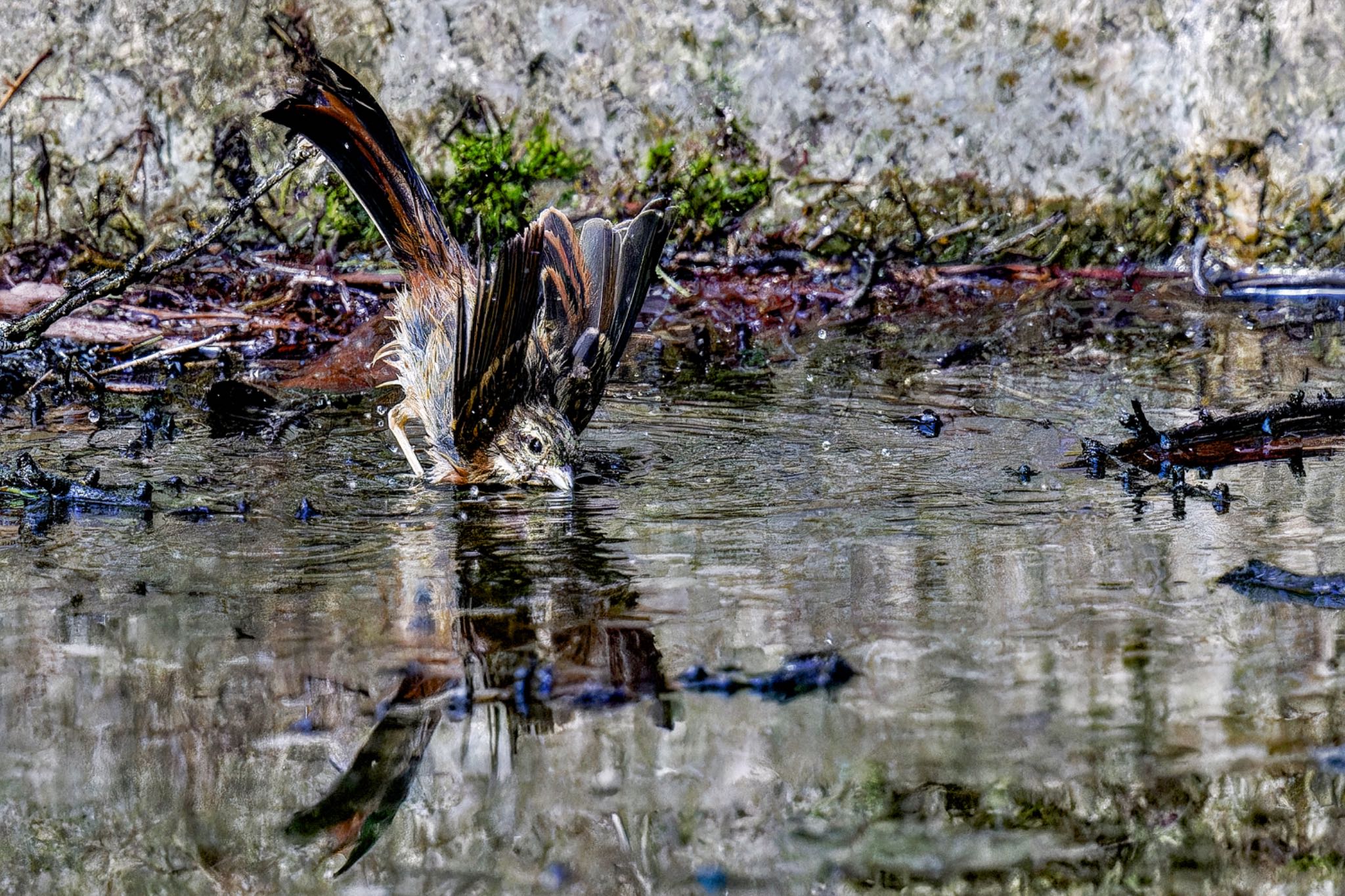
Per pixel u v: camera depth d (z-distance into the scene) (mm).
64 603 7543
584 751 6031
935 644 6898
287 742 6082
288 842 5469
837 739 6051
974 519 8930
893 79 15898
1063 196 16062
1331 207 15750
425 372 10453
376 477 10383
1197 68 15805
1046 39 15836
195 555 8375
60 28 15016
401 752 6020
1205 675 6508
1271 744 5930
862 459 10469
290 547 8562
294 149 11578
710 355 13789
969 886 5168
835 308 15055
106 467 10297
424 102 15523
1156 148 15992
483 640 7039
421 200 10367
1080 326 14398
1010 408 11844
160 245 15211
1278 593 7477
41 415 11703
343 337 13750
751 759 5930
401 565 8219
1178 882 5184
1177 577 7746
